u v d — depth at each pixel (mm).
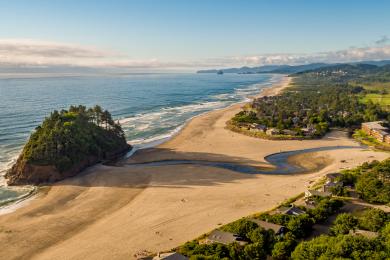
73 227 100312
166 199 118438
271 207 111625
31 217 106438
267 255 83312
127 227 99438
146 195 121938
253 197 120250
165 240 92188
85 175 144125
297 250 78750
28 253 87625
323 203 105938
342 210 108562
